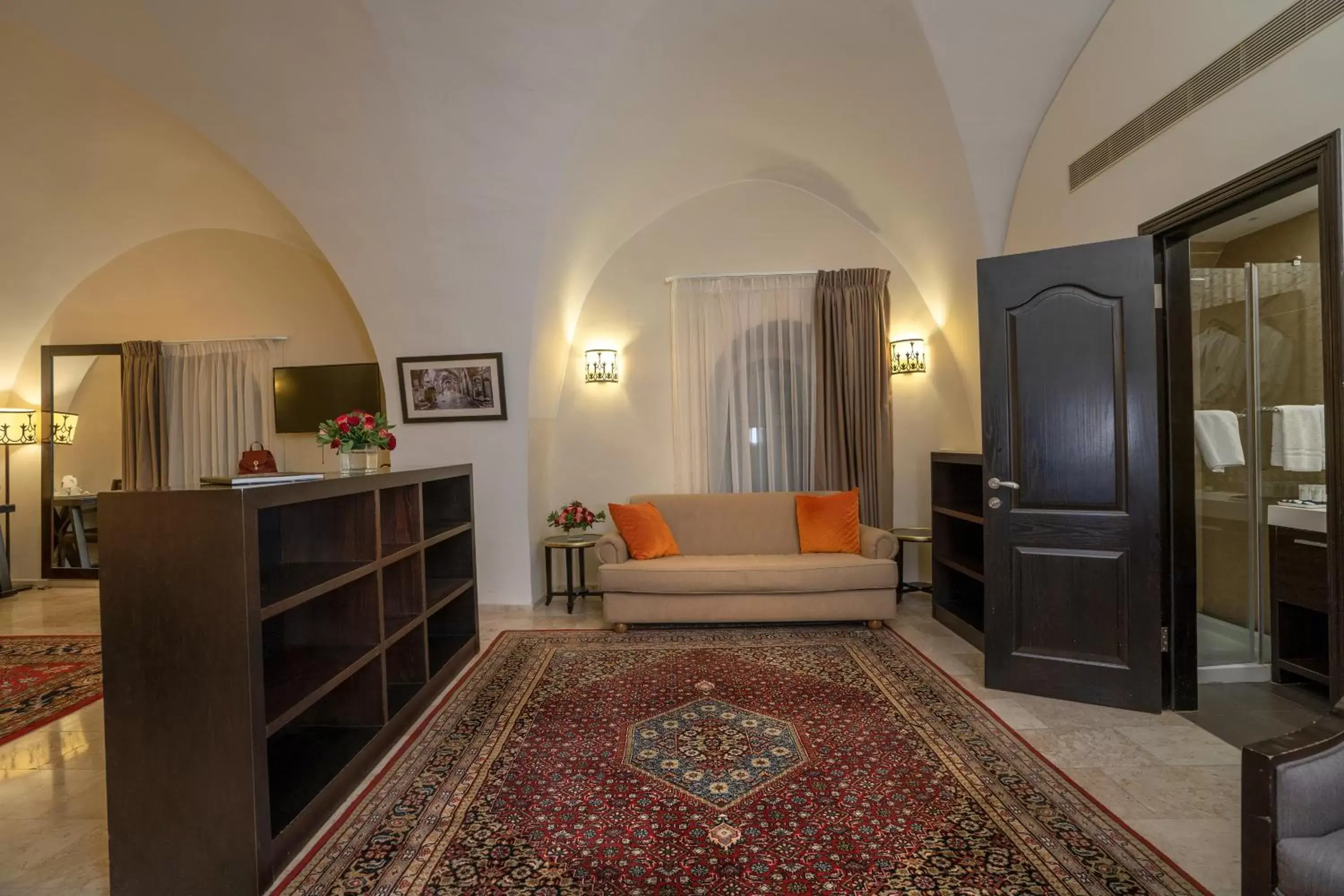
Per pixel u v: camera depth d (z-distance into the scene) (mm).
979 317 2934
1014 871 1679
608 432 5066
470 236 4047
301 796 1951
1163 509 2715
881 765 2256
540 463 4820
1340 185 1894
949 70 3287
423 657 2895
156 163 4508
